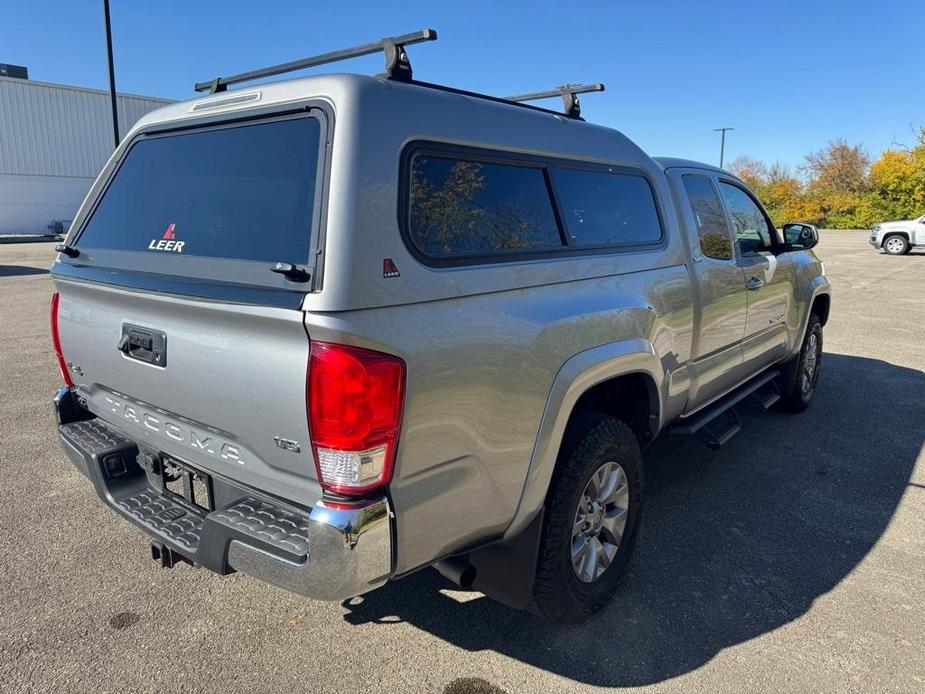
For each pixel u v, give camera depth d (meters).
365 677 2.59
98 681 2.54
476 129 2.46
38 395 6.10
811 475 4.55
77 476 4.37
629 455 3.02
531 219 2.66
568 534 2.72
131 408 2.71
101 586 3.16
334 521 1.94
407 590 3.19
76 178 38.16
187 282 2.26
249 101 2.39
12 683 2.52
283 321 1.95
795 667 2.66
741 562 3.46
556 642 2.81
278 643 2.78
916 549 3.59
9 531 3.65
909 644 2.81
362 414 1.92
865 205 44.97
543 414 2.52
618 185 3.27
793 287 5.15
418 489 2.12
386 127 2.11
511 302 2.42
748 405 6.06
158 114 2.85
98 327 2.72
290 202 2.15
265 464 2.18
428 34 2.19
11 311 10.44
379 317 1.98
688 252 3.69
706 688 2.55
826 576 3.33
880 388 6.66
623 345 2.95
